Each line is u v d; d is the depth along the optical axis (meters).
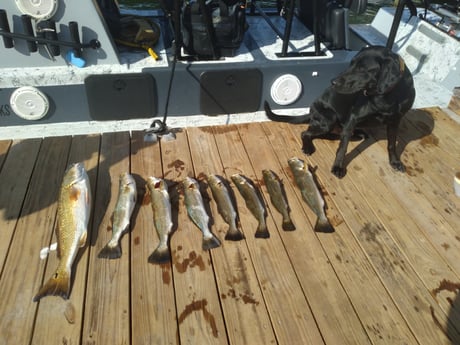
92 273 1.25
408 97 1.58
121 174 1.61
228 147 1.82
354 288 1.23
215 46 1.85
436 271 1.29
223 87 1.87
